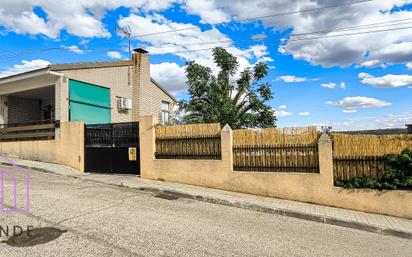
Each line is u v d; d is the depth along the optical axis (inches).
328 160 309.0
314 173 317.7
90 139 461.7
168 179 392.5
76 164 464.1
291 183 324.5
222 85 575.5
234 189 352.5
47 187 339.6
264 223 258.1
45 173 436.1
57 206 263.6
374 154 296.0
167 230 220.1
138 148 428.8
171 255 175.9
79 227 214.2
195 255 178.5
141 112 629.9
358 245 218.2
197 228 229.9
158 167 399.5
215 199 321.4
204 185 369.1
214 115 553.3
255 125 565.9
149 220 241.4
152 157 404.8
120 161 440.5
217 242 203.2
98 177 417.4
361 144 300.8
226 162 357.4
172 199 326.0
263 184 338.0
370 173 296.7
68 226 215.2
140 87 633.6
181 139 390.9
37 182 365.7
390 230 248.7
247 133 352.5
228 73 586.9
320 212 286.2
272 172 335.6
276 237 222.2
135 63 639.1
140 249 181.8
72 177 417.7
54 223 219.9
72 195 308.2
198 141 380.5
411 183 279.1
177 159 389.7
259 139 346.3
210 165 366.0
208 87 571.2
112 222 229.8
